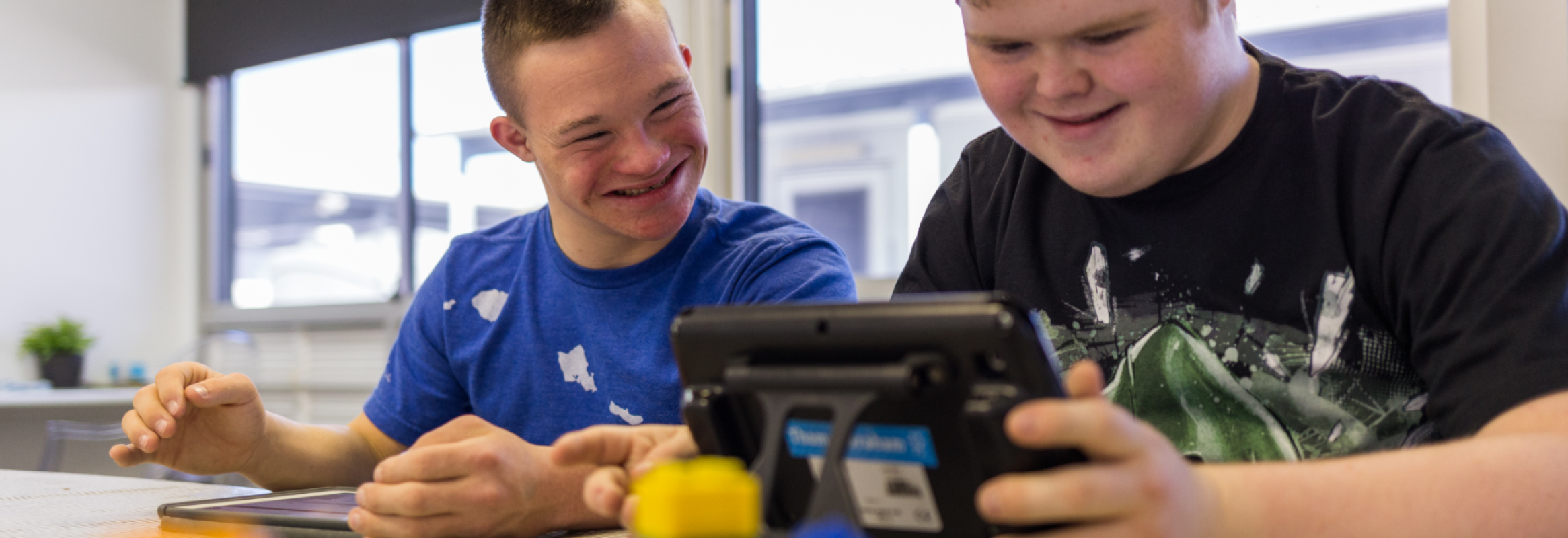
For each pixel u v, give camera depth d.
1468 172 0.71
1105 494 0.41
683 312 0.53
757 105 3.11
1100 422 0.41
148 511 0.95
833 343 0.48
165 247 4.54
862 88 4.54
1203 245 0.86
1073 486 0.41
